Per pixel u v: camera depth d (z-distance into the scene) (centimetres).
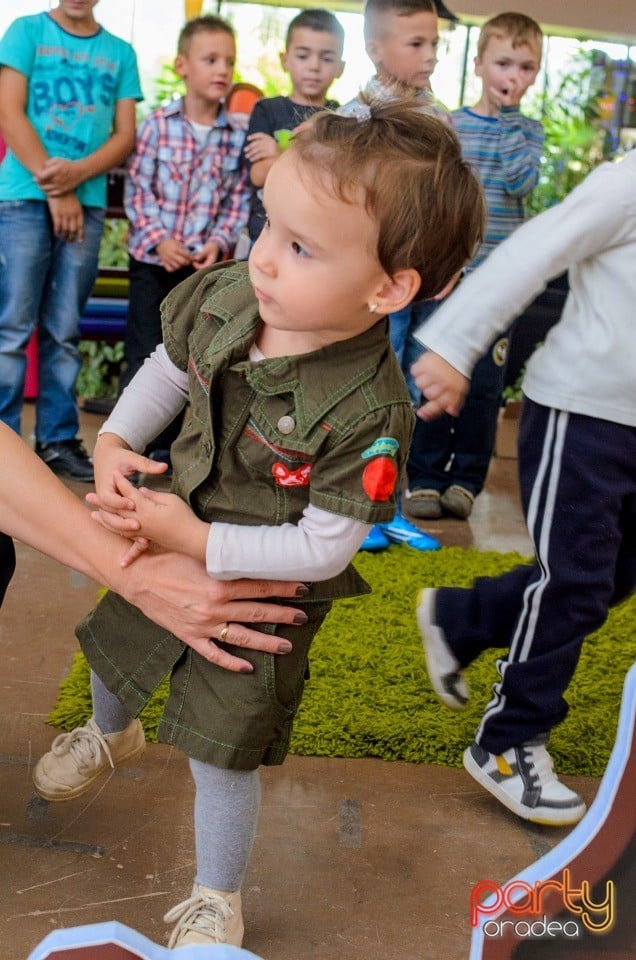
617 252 167
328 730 198
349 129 122
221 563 129
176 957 84
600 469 171
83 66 344
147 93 548
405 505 363
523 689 178
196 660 138
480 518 362
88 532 137
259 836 168
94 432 425
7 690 206
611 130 586
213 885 138
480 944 93
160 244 361
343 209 118
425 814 179
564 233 163
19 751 185
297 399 130
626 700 94
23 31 338
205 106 371
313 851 166
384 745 197
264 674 135
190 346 140
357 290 123
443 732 201
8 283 339
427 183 121
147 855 160
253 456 134
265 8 563
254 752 136
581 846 94
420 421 354
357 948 144
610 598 185
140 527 132
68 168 335
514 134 347
